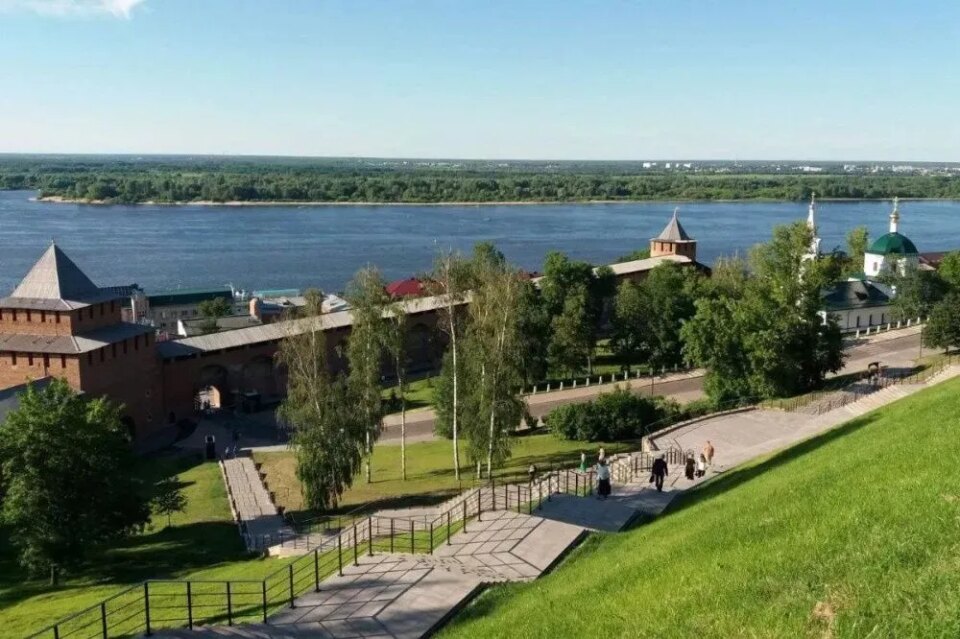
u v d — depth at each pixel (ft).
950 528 57.77
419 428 246.06
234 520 165.27
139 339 252.62
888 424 110.11
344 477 165.27
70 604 111.04
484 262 238.07
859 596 52.54
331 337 293.43
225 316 436.35
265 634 73.61
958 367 207.41
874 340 312.29
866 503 69.87
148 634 74.02
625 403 208.23
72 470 139.85
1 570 147.23
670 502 118.52
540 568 88.69
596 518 109.60
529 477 164.04
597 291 347.36
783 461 119.44
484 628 71.56
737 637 53.57
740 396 219.82
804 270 229.45
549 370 287.07
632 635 59.88
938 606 47.98
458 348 192.44
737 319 218.38
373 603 79.66
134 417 250.57
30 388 147.95
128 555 146.72
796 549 64.85
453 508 132.16
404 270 642.63
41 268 241.14
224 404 283.38
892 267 374.22
